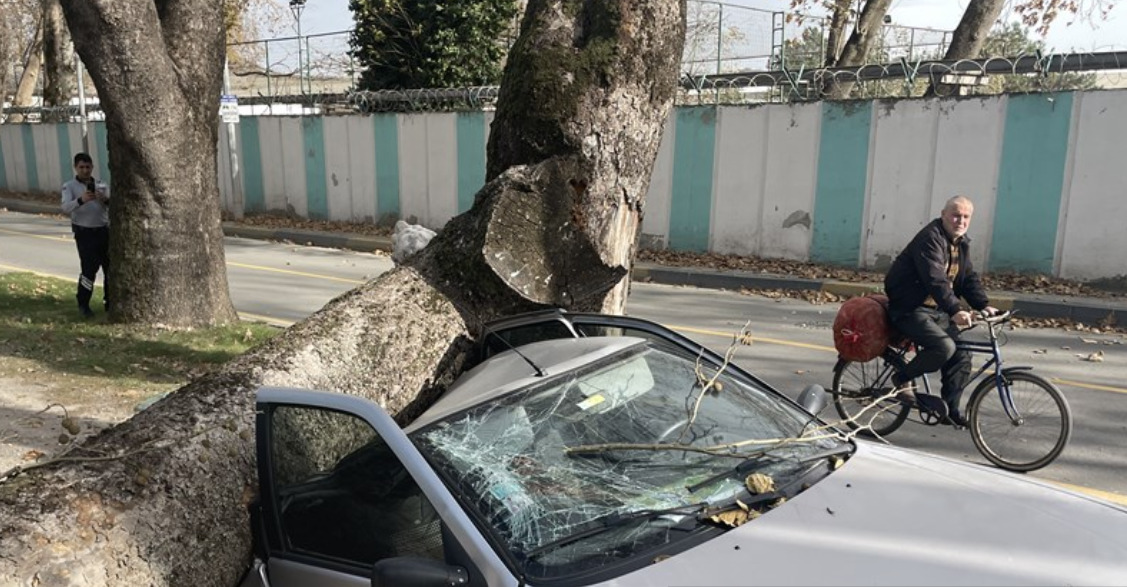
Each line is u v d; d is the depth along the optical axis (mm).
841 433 3424
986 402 5742
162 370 7801
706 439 3133
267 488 3135
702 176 15195
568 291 5145
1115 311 10172
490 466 2865
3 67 12727
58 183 29172
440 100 19266
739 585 2344
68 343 8680
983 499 2844
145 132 8977
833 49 17234
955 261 5727
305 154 21516
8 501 3299
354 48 22500
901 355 6027
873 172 13352
